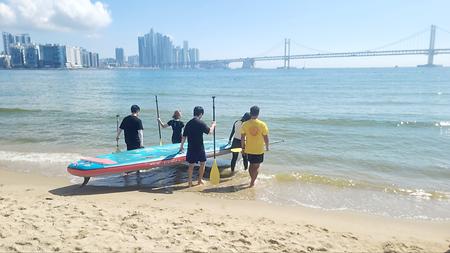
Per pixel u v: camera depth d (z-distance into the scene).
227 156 9.73
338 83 56.38
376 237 4.81
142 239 4.25
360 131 14.04
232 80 70.62
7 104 25.16
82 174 6.96
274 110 22.22
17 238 4.14
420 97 31.17
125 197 6.46
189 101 28.36
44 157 9.59
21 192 6.55
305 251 4.18
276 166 8.86
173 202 6.20
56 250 3.87
